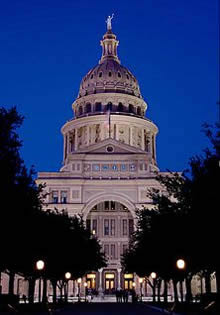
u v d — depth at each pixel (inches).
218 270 1312.7
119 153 4136.3
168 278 1849.2
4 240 1229.1
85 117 5004.9
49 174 4060.0
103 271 4188.0
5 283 3454.7
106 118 4955.7
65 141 5265.8
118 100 5290.4
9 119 1129.4
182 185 1421.0
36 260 1593.3
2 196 1127.0
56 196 4010.8
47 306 1635.1
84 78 5664.4
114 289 4153.5
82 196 4005.9
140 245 2352.4
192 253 1406.3
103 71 5531.5
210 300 1408.7
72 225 2596.0
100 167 4106.8
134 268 2844.5
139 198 3986.2
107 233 4291.3
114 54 5871.1
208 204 1149.7
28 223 1326.3
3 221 1157.7
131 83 5565.9
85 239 2866.6
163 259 1711.4
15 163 1152.2
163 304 2071.9
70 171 4079.7
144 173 4067.4
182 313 1469.0
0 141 1120.2
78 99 5428.2
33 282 1747.0
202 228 1179.9
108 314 1553.9
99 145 4185.5
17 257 1414.9
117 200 4001.0
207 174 1176.8
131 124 5036.9
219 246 1189.7
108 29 5999.0
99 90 5413.4
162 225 1621.6
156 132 5349.4
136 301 2997.0
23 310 1505.9
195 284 3590.1
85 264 2719.0
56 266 2021.4
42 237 1664.6
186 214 1371.8
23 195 1222.9
